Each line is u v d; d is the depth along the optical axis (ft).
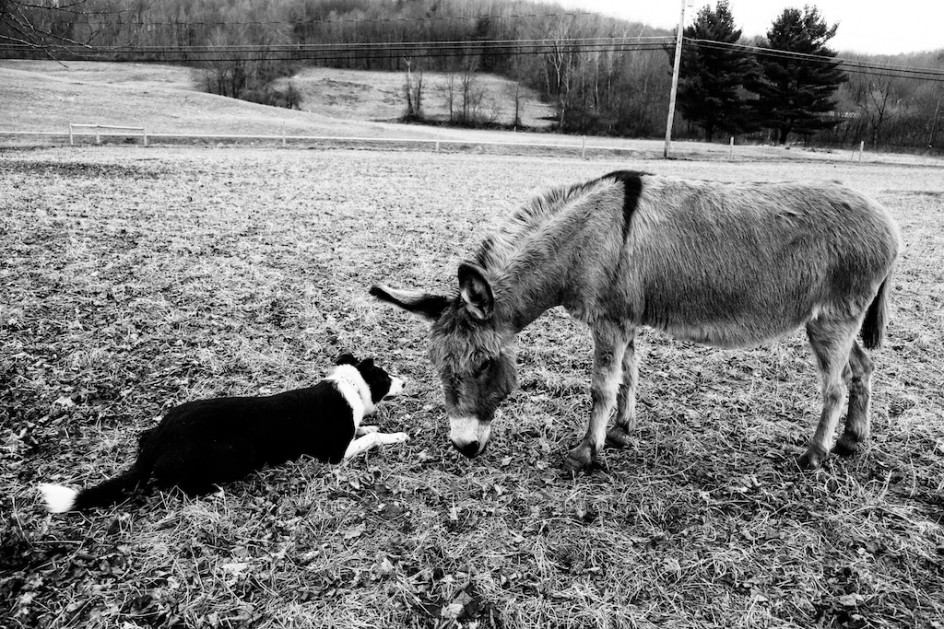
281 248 31.60
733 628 9.81
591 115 209.15
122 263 27.50
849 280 13.19
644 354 20.62
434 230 36.76
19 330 20.16
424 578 10.70
